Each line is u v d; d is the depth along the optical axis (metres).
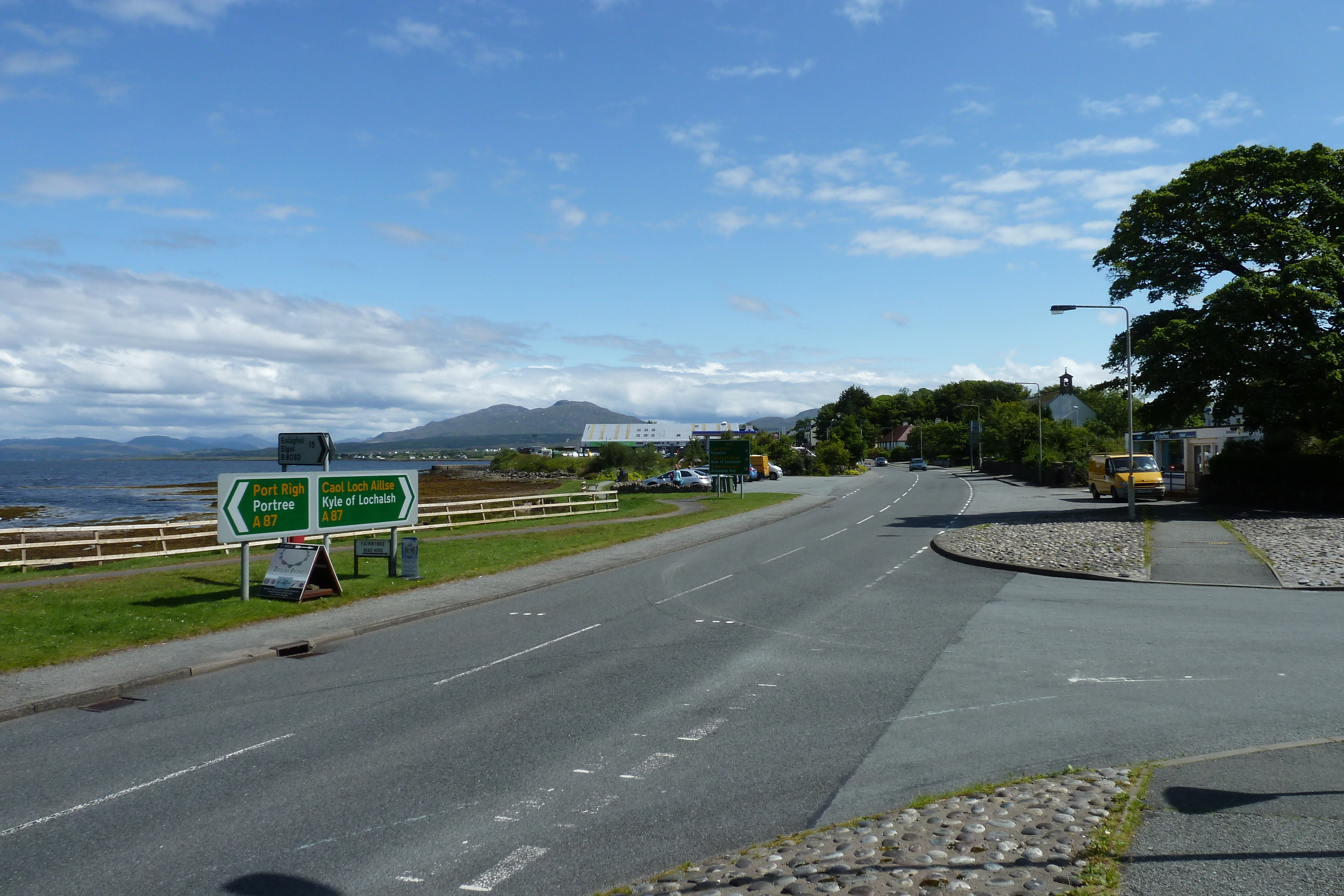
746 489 63.00
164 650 11.92
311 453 17.52
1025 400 149.75
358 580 18.42
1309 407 30.52
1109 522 28.09
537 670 10.69
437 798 6.46
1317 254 29.41
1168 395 32.78
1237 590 16.20
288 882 5.15
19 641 12.21
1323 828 5.09
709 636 12.59
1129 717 8.06
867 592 16.75
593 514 39.97
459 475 128.00
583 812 6.16
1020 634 12.33
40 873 5.32
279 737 8.11
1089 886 4.40
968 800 5.89
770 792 6.47
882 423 190.25
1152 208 33.19
